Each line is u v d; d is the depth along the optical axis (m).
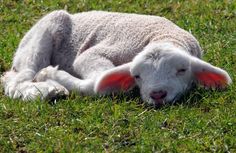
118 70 12.86
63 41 14.40
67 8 18.31
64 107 12.69
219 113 12.28
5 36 16.70
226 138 11.53
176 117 12.21
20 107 12.77
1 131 12.05
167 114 12.27
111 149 11.41
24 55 14.21
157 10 17.95
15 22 17.66
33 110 12.61
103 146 11.49
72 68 14.04
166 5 18.11
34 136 11.87
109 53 13.64
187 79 12.87
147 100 12.52
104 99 12.91
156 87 12.30
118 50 13.60
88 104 12.80
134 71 12.63
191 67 12.95
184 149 11.32
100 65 13.47
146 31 13.62
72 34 14.36
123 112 12.44
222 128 11.84
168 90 12.36
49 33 14.32
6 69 14.91
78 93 13.23
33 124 12.22
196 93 12.93
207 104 12.66
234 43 15.41
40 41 14.25
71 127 12.08
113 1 18.48
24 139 11.82
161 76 12.38
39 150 11.44
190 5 18.03
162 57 12.47
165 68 12.42
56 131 11.94
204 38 15.85
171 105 12.49
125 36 13.73
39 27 14.47
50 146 11.47
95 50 13.73
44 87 13.11
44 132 11.98
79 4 18.44
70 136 11.73
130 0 18.48
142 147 11.32
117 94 13.17
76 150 11.34
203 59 14.57
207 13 17.45
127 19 14.05
